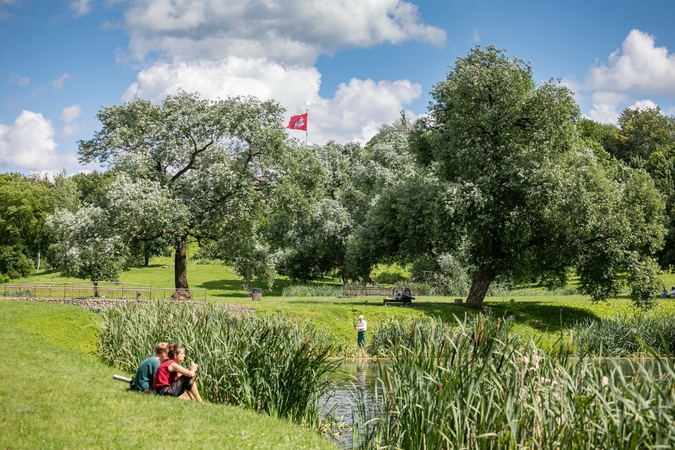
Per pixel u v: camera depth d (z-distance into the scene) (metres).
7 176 103.00
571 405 9.45
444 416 10.21
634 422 8.20
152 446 9.02
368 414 14.71
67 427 9.52
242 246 43.34
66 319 25.48
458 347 11.01
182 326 17.95
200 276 77.75
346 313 34.28
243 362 14.56
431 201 37.28
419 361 11.34
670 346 30.88
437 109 42.38
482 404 9.90
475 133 37.56
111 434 9.41
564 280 41.69
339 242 61.47
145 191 38.22
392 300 38.06
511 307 39.97
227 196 40.62
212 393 15.23
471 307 39.06
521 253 38.53
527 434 9.48
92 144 41.44
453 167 39.28
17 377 12.78
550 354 10.77
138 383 13.45
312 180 44.72
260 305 34.88
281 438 10.48
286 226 61.81
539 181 34.88
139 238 39.56
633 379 9.27
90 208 38.31
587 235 38.19
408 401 11.10
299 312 33.47
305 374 14.83
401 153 67.75
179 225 38.12
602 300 40.12
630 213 39.38
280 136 41.88
